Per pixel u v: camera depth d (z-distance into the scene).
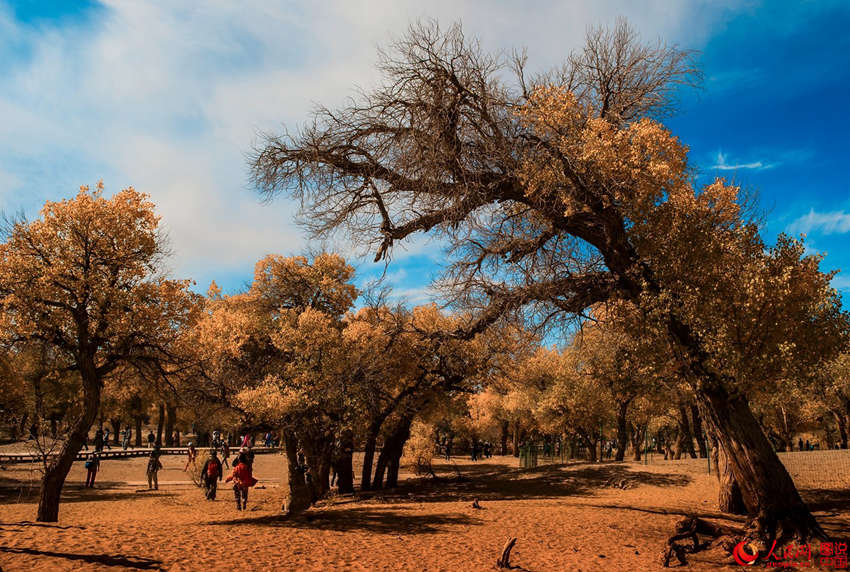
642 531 12.13
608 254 12.49
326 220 13.98
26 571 7.50
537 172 11.67
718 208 12.19
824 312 10.45
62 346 15.07
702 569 8.93
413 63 12.73
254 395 17.00
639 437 38.03
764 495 10.52
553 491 22.62
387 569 8.58
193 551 9.25
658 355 10.65
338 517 14.33
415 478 31.03
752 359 9.77
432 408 26.00
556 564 9.17
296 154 13.59
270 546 9.95
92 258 15.16
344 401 19.42
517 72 12.97
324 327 20.02
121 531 11.00
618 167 11.16
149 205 15.82
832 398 33.25
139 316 14.77
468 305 15.62
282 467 38.50
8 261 13.93
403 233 13.79
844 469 19.00
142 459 42.53
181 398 18.41
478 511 15.52
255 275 24.11
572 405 35.00
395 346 22.47
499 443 67.88
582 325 14.21
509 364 24.20
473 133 12.73
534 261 14.00
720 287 10.49
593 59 13.59
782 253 10.32
